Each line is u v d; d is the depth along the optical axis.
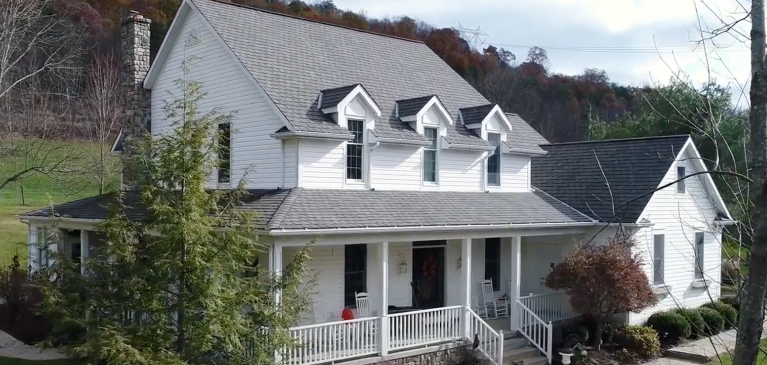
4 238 30.53
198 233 10.48
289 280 11.65
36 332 18.59
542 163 26.42
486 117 21.59
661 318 21.27
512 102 62.31
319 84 19.34
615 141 25.39
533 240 23.59
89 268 10.84
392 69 22.88
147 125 22.00
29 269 21.38
